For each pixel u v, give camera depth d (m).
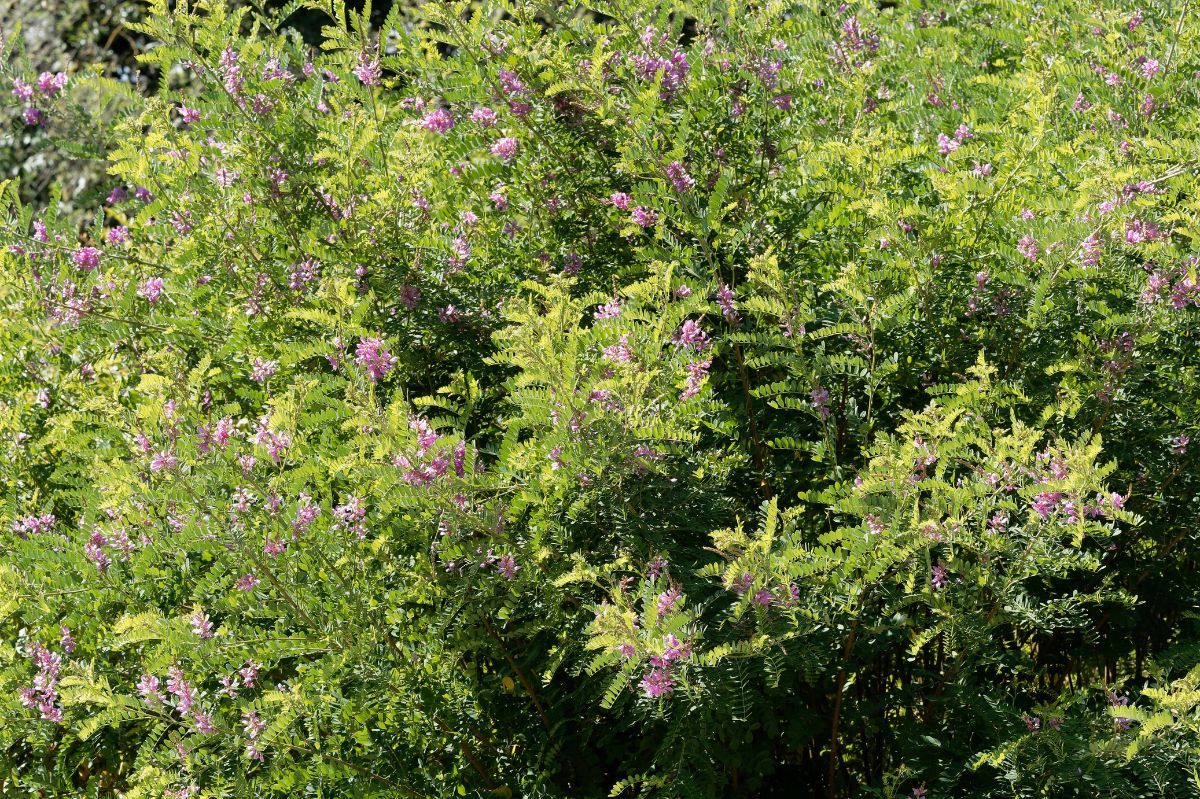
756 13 4.07
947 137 3.82
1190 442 3.10
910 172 3.88
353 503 2.95
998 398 3.06
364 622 2.82
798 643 2.67
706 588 2.87
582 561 2.67
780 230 3.59
